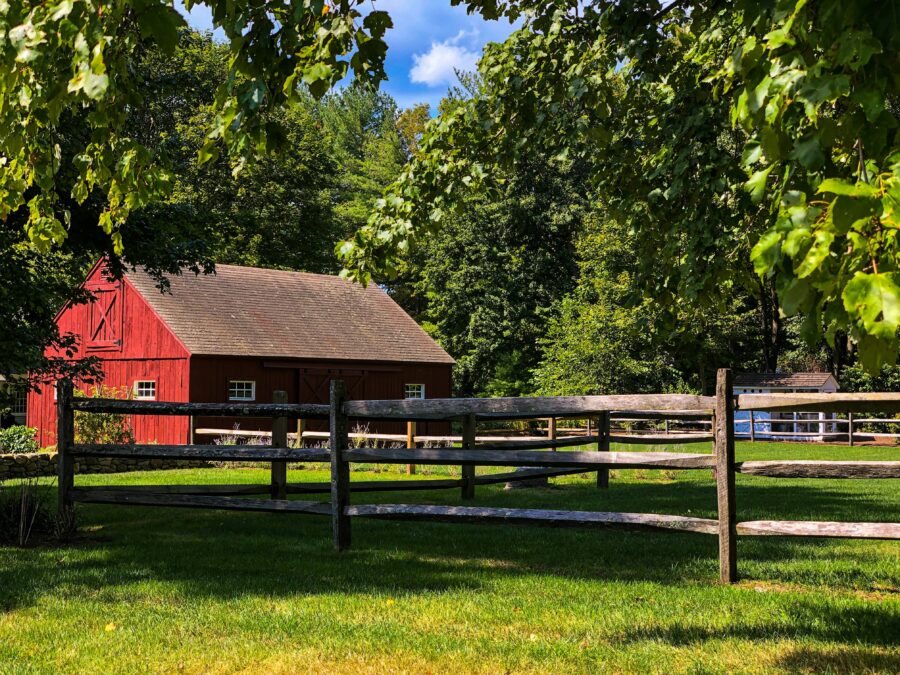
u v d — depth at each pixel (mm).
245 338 26000
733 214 7160
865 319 2049
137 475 16203
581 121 7793
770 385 34906
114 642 4723
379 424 28984
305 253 42875
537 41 7816
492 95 8047
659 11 7305
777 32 2619
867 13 2412
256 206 39281
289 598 5707
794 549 7660
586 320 35000
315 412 7879
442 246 43688
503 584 6133
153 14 3406
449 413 7215
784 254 2389
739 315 34500
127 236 10164
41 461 17641
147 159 4852
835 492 12812
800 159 2576
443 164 7824
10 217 9133
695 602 5508
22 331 9867
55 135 5172
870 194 2158
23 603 5645
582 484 14852
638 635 4762
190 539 8352
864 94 2516
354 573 6566
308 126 42906
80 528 9172
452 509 7000
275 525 9414
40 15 3584
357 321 30969
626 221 8594
